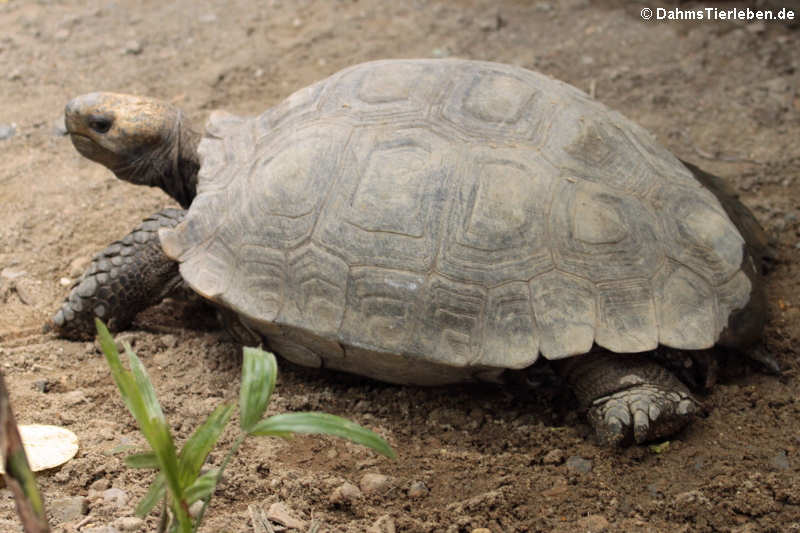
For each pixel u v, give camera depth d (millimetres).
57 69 2133
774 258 1642
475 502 1379
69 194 1800
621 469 1421
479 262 1433
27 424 1448
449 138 1465
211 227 1508
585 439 1457
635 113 1961
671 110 1968
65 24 2359
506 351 1419
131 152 1629
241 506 1372
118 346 1561
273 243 1474
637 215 1454
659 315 1427
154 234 1553
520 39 2260
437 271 1434
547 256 1435
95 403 1487
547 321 1420
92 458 1401
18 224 1737
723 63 2105
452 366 1428
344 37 2262
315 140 1490
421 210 1444
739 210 1565
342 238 1452
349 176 1467
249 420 1235
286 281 1465
